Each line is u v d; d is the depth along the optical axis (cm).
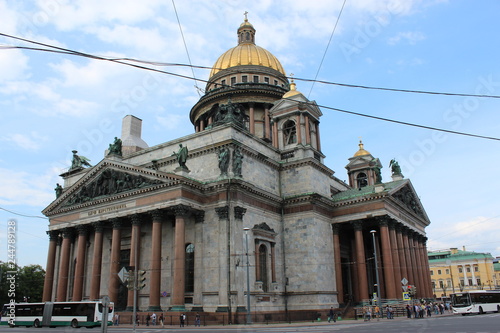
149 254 6053
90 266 6731
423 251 8756
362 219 6794
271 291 6000
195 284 5525
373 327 3931
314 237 6375
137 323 5281
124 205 5988
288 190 6881
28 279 11044
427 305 6481
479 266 15625
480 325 3581
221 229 5475
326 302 6256
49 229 7019
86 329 4719
